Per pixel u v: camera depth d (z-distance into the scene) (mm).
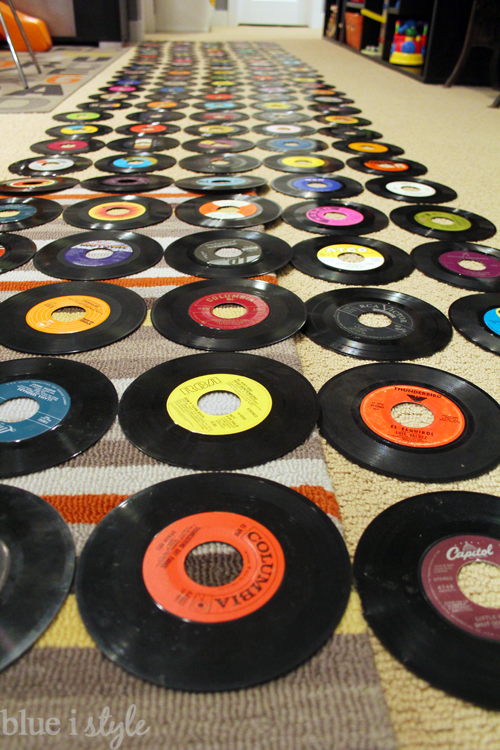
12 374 747
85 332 849
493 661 445
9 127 2086
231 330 859
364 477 626
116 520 535
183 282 1007
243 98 2701
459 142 2002
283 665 426
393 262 1125
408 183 1582
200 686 413
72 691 412
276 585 480
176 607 461
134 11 4504
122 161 1715
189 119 2275
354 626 458
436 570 510
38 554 504
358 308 949
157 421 671
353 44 4520
